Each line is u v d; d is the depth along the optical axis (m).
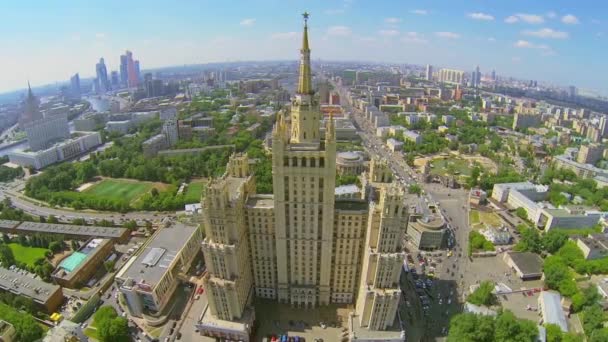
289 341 168.50
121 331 165.88
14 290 196.50
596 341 157.75
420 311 193.00
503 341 156.00
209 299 167.62
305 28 138.88
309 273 181.38
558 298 190.12
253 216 171.50
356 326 168.12
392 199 140.50
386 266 150.38
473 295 193.88
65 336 158.75
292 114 153.25
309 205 158.38
